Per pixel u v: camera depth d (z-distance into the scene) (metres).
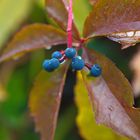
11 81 0.87
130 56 0.79
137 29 0.48
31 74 0.81
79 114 0.66
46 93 0.56
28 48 0.57
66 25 0.53
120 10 0.48
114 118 0.49
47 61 0.48
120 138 0.65
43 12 0.78
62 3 0.53
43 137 0.57
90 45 0.82
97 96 0.50
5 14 0.75
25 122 0.90
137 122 0.48
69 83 0.86
